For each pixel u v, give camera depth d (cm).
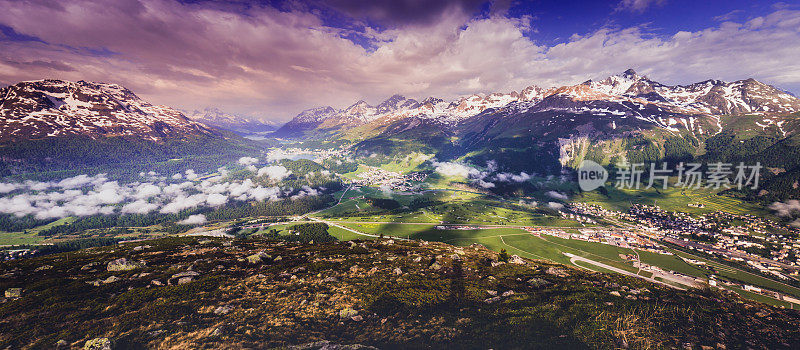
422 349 2270
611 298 3331
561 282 4031
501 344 2366
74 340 2311
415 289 3666
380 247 7362
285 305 3077
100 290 3412
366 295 3431
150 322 2617
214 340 2300
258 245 7400
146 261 5072
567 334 2525
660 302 3272
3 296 3309
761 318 2970
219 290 3459
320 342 2295
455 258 5709
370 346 2267
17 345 2245
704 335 2581
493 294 3559
